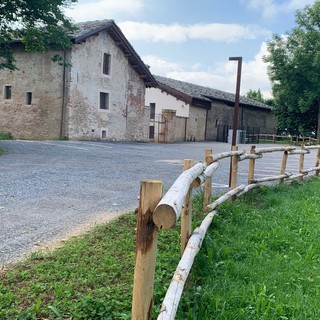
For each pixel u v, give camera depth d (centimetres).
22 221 453
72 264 328
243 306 270
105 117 2088
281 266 351
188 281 308
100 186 708
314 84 3195
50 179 748
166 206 164
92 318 249
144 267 175
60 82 1878
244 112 3541
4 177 739
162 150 1680
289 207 580
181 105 2783
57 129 1892
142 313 178
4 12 1323
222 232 432
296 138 3175
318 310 269
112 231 423
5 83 2023
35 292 278
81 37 1805
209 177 441
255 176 957
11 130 2017
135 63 2253
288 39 3312
